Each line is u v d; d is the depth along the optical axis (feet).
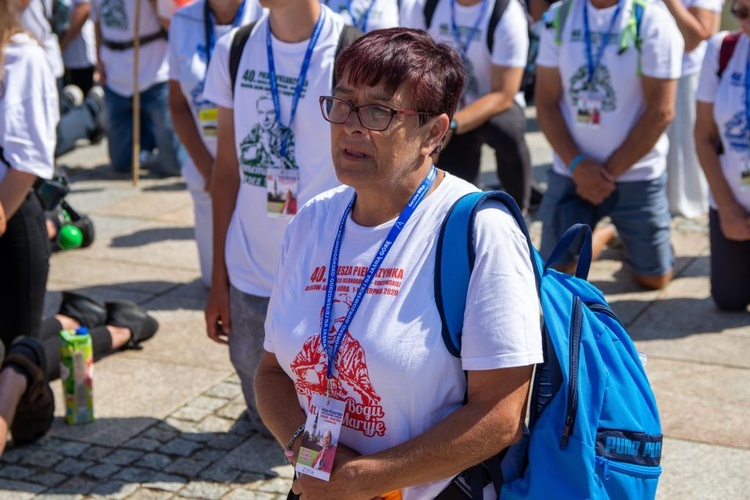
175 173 27.94
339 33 11.16
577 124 17.51
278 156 11.45
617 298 18.31
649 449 6.94
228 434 13.56
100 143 32.01
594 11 17.06
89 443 13.32
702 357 15.69
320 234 7.37
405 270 6.80
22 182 12.01
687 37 20.25
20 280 13.10
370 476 6.74
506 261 6.61
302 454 6.95
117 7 26.50
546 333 7.13
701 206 23.32
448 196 6.90
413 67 6.58
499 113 19.20
